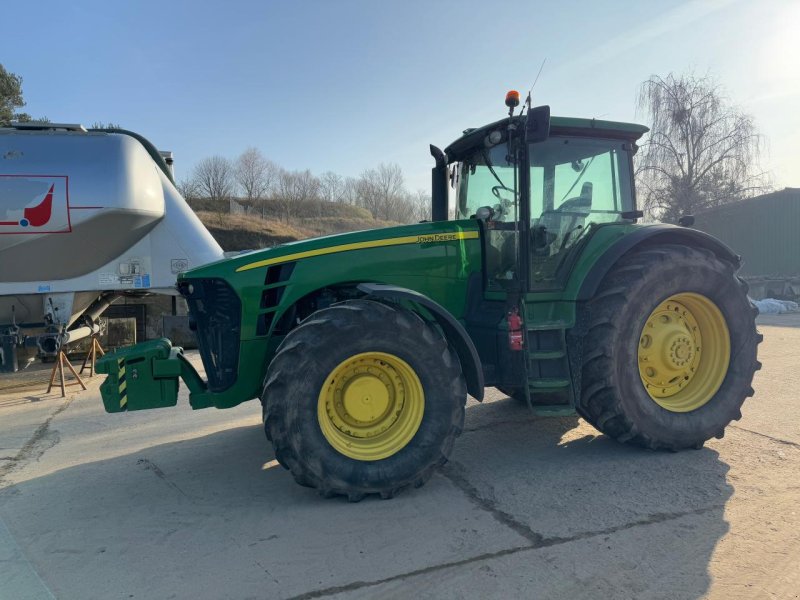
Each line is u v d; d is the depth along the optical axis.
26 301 6.77
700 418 3.88
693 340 4.09
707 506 3.05
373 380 3.38
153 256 7.32
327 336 3.17
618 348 3.65
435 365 3.32
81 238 6.69
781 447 3.92
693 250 3.99
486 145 3.98
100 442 4.70
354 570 2.54
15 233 6.39
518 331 3.63
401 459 3.28
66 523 3.13
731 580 2.37
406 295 3.31
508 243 3.99
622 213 4.34
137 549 2.80
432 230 3.94
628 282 3.71
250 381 3.62
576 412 3.90
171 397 3.72
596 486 3.36
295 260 3.62
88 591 2.44
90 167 6.69
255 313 3.54
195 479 3.75
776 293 18.00
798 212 21.78
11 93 22.42
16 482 3.80
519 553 2.63
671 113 21.73
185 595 2.38
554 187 4.09
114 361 3.64
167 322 8.62
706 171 21.88
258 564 2.62
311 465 3.15
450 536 2.82
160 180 7.46
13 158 6.47
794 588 2.30
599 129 4.14
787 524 2.82
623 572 2.45
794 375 6.21
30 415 5.68
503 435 4.41
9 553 2.80
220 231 26.81
